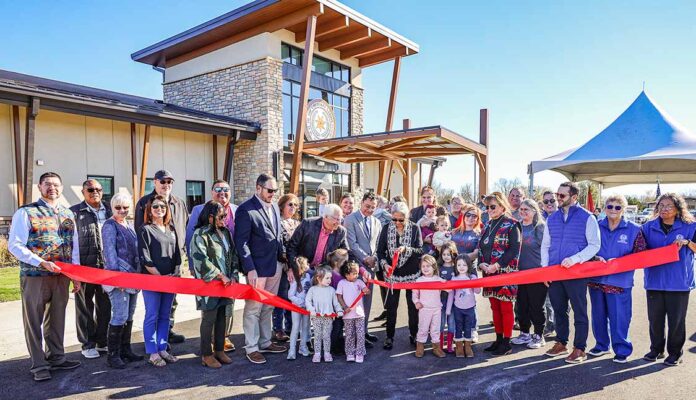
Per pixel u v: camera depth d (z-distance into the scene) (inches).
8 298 258.5
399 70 652.1
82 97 377.7
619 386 147.1
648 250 166.6
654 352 170.4
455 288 176.6
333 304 174.4
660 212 168.6
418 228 194.5
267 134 535.8
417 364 171.5
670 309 165.0
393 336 196.9
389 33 599.5
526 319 195.3
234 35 565.0
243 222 174.2
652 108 404.2
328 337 174.7
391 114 652.7
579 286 169.9
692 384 148.0
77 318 178.7
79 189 426.3
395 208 189.8
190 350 188.4
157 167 492.1
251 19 526.3
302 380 155.8
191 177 525.7
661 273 165.9
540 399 138.5
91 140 435.8
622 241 172.2
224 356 173.5
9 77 426.9
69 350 185.8
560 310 177.8
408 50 642.2
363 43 626.2
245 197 557.0
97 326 176.9
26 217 151.1
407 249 187.3
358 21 553.0
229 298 171.9
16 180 379.6
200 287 164.4
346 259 182.7
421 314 180.1
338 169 647.8
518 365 168.6
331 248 188.7
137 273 170.4
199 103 606.9
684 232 163.9
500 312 182.1
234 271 174.1
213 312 167.8
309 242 187.3
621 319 169.0
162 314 173.3
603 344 178.4
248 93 553.3
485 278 174.7
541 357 177.3
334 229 188.2
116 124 455.5
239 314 250.4
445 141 459.2
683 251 164.2
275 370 165.8
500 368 165.8
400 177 829.2
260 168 542.6
